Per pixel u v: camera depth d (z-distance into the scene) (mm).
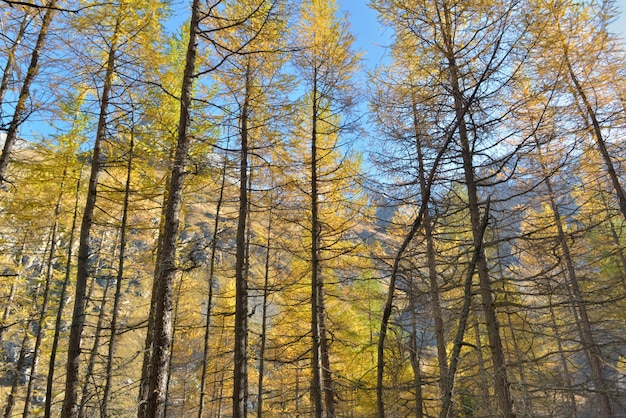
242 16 8297
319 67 8938
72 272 13234
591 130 8438
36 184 9336
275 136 8203
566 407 4145
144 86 7500
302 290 10500
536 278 4754
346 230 9148
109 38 7570
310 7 9094
